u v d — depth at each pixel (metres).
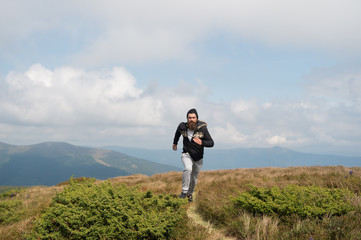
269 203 4.74
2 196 14.80
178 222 4.52
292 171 11.90
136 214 4.32
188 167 6.00
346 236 3.49
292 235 3.79
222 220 4.96
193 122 5.94
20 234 4.36
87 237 3.83
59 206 4.42
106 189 5.27
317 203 4.75
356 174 8.34
